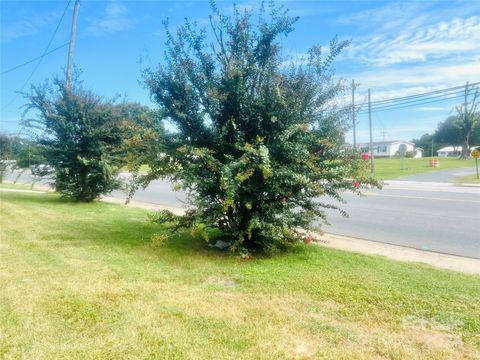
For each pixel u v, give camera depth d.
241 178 4.88
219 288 4.11
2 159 18.75
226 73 5.49
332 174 5.28
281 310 3.50
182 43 5.81
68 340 2.89
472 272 4.92
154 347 2.80
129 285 4.12
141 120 6.62
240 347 2.82
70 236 6.68
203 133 5.79
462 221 9.34
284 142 5.25
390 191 17.11
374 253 6.00
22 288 3.94
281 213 5.50
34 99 11.63
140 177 6.22
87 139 11.66
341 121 5.95
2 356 2.65
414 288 4.09
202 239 6.50
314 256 5.54
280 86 5.58
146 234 6.96
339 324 3.23
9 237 6.51
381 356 2.73
